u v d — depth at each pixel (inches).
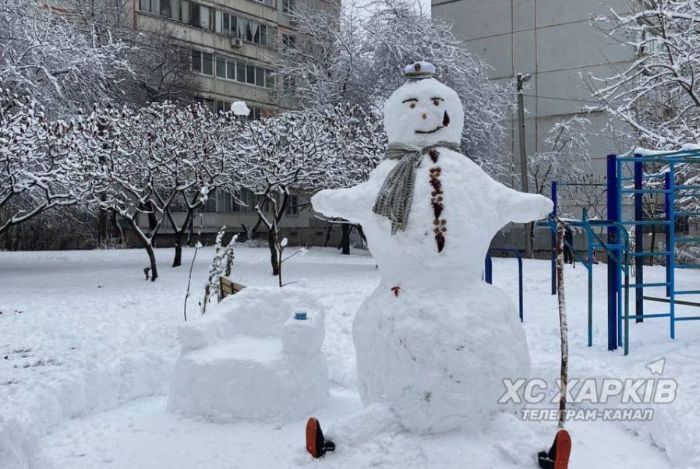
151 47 1186.6
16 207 792.3
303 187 786.8
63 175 599.2
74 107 762.2
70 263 809.5
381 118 818.8
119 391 245.6
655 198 694.5
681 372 233.0
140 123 670.5
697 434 167.8
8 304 478.6
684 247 716.0
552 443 154.2
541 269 631.8
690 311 387.2
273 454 171.6
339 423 165.5
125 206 698.8
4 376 268.7
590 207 1026.1
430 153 171.9
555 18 1185.4
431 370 158.4
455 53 928.9
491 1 1245.7
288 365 199.8
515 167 1150.3
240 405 197.3
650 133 502.9
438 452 154.9
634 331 323.0
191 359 205.0
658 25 548.7
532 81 1200.8
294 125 700.0
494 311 165.9
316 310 220.4
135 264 778.8
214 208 1355.8
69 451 185.3
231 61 1493.6
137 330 374.0
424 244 163.3
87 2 1017.5
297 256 939.3
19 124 558.9
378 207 167.9
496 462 152.7
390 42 928.3
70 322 405.4
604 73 1137.4
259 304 227.8
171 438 187.3
